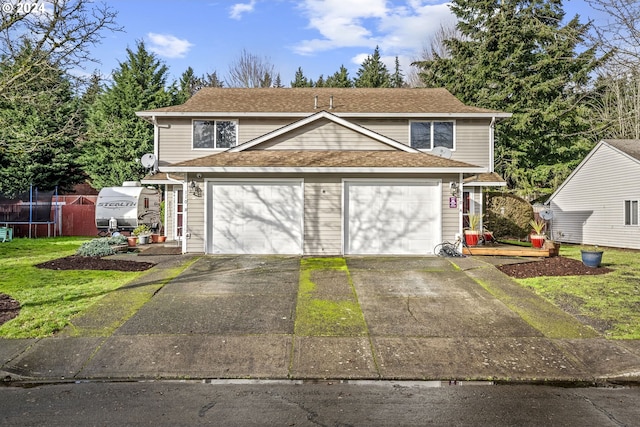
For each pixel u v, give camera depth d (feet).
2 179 83.35
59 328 21.22
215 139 55.26
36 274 32.53
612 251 52.75
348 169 38.96
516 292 27.71
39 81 37.78
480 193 57.26
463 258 38.47
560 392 15.58
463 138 56.08
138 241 50.19
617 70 34.50
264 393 15.30
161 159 55.21
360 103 58.95
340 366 17.66
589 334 20.88
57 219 72.28
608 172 59.62
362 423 12.98
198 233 40.50
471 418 13.38
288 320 22.66
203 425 12.81
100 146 93.25
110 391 15.43
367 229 40.42
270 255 39.93
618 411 13.97
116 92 95.40
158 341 19.86
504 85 90.53
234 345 19.53
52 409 13.92
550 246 40.96
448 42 97.96
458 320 22.77
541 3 89.35
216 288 28.40
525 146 88.22
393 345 19.69
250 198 40.42
